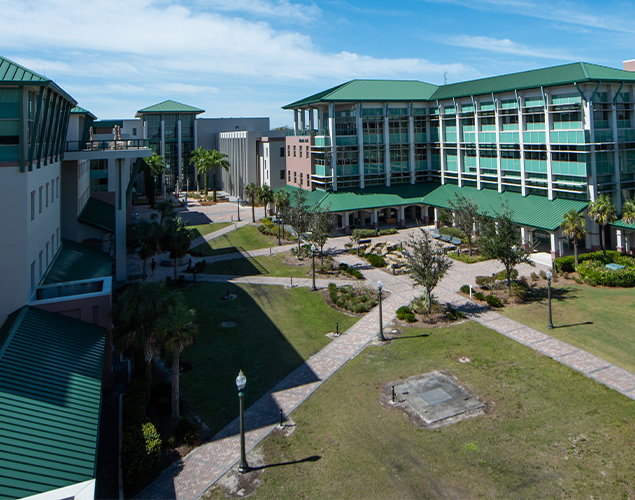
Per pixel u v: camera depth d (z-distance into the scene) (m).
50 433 16.39
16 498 13.48
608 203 44.28
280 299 40.59
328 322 35.25
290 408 23.94
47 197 31.88
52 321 24.39
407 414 22.88
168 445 21.09
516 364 27.44
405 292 41.25
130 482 18.34
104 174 58.66
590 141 48.12
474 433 21.11
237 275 48.34
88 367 21.64
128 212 59.56
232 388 26.17
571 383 25.03
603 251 45.88
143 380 25.19
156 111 112.00
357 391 25.30
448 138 69.25
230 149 108.81
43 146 29.56
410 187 71.69
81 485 14.44
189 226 75.88
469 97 63.41
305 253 55.44
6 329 22.69
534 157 54.91
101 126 84.12
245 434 21.89
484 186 63.12
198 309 38.50
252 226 74.31
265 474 19.12
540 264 48.03
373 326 34.22
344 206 64.69
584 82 47.06
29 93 26.27
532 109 54.88
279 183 86.88
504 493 17.39
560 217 48.88
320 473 18.98
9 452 14.83
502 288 40.22
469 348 29.86
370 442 20.84
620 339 29.97
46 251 31.41
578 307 35.78
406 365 28.00
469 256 51.03
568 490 17.39
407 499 17.30
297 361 29.14
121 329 23.27
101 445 21.33
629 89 50.91
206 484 18.69
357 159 69.88
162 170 102.19
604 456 19.17
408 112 71.31
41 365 20.08
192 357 30.06
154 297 23.03
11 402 16.98
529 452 19.64
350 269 47.47
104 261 38.16
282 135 97.50
